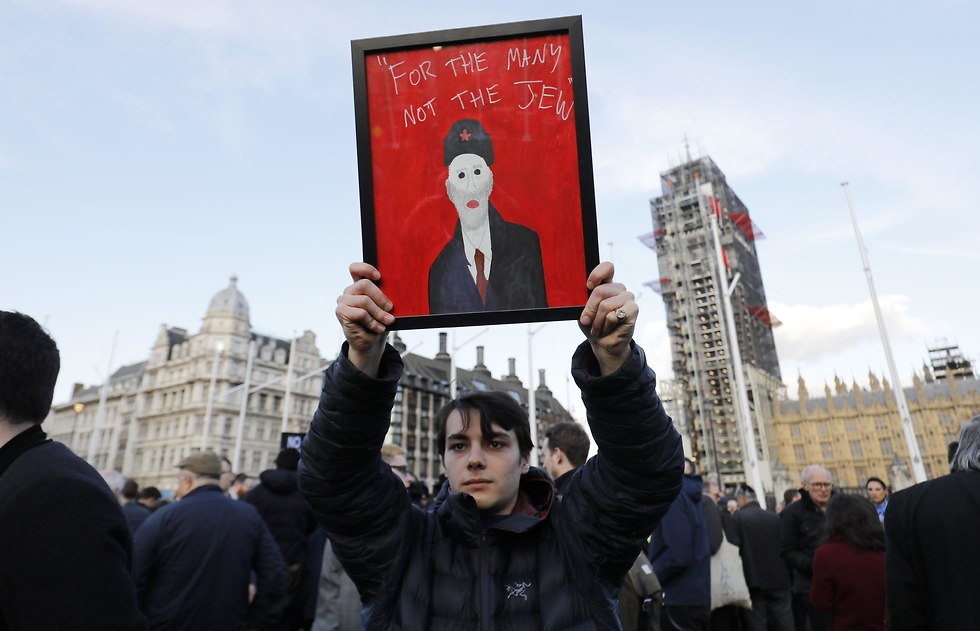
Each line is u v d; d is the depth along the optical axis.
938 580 2.39
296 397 79.88
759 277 118.12
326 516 1.74
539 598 1.71
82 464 1.66
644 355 1.60
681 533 4.27
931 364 116.00
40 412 1.68
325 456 1.67
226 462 9.30
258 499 5.72
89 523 1.50
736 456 92.06
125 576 1.53
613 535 1.68
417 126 1.84
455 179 1.80
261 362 77.88
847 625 3.57
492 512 1.89
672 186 111.62
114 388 87.56
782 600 6.27
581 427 3.99
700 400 97.50
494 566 1.75
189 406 73.38
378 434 1.69
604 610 1.69
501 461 1.86
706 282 101.81
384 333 1.62
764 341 113.56
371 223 1.79
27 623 1.38
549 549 1.80
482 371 87.81
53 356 1.74
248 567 4.10
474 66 1.86
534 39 1.85
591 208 1.73
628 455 1.61
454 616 1.70
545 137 1.80
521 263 1.75
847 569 3.60
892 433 99.69
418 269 1.77
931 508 2.47
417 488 6.16
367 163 1.82
